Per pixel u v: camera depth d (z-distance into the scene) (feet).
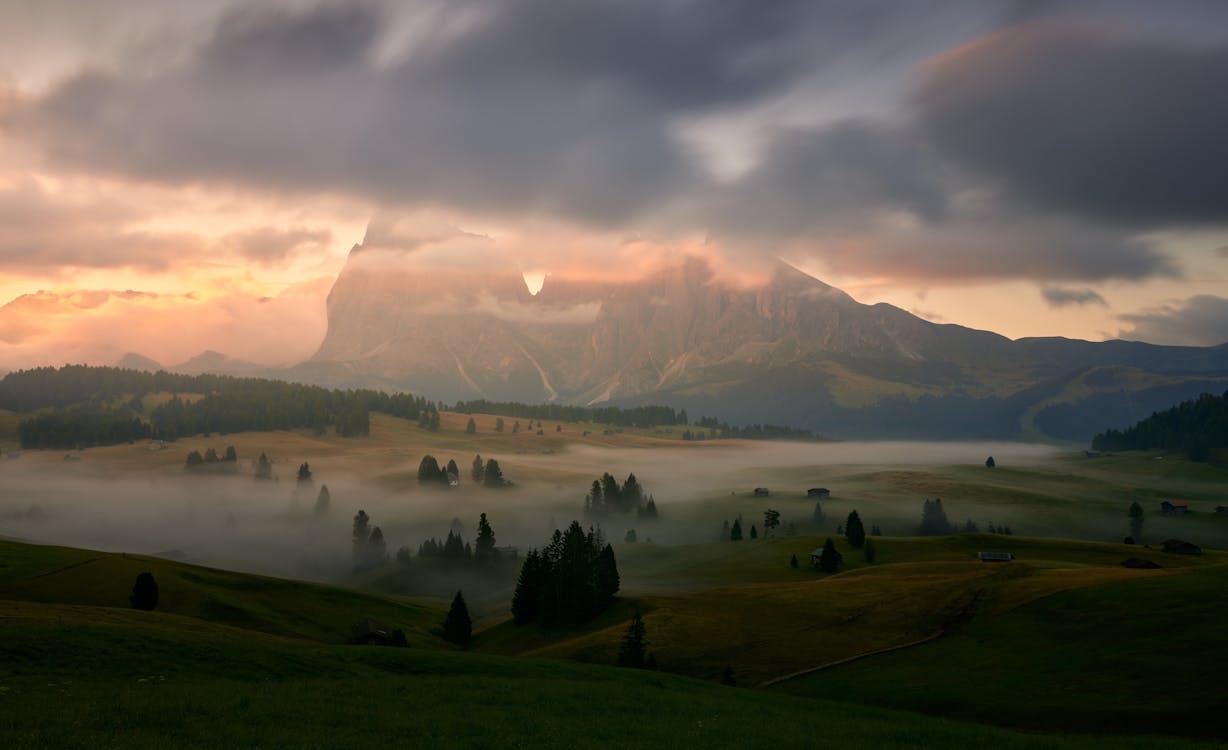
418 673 193.57
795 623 331.16
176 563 463.01
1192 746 154.61
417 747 115.55
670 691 189.78
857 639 304.50
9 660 159.22
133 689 143.64
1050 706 201.46
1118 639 245.04
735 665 282.97
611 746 123.95
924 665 259.60
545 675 201.77
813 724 160.15
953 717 205.67
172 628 240.73
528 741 123.24
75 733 111.04
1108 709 193.47
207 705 131.75
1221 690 192.85
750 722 154.81
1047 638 264.31
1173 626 243.81
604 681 201.16
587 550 402.11
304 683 161.58
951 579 380.58
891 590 370.94
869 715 187.52
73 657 165.27
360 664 192.85
